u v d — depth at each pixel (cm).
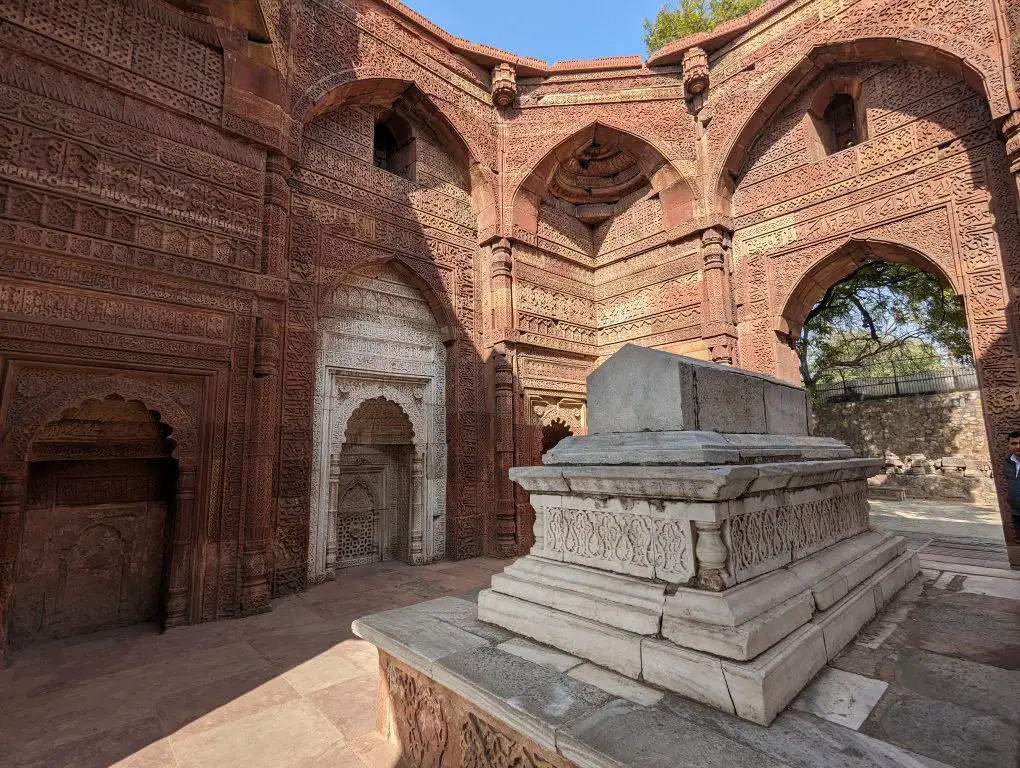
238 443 500
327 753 249
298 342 593
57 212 415
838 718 171
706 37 783
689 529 206
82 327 418
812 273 720
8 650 395
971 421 1391
